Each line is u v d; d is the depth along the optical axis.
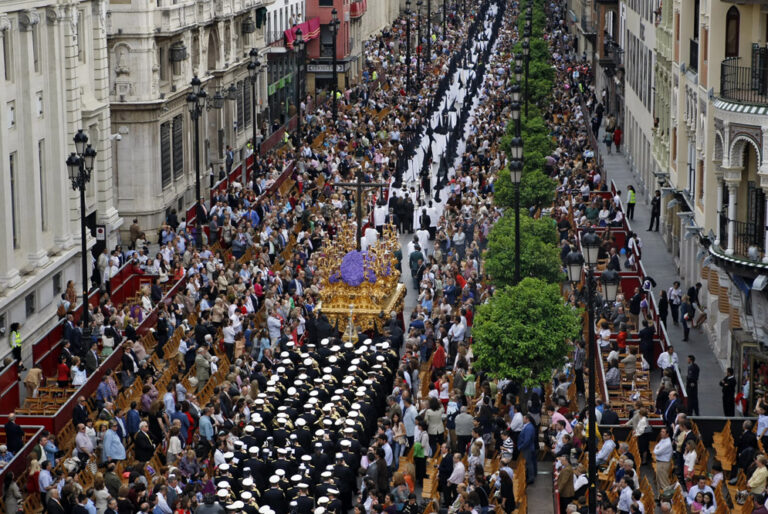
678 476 85.19
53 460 85.38
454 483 82.44
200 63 184.50
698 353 117.06
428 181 173.00
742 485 81.69
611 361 102.44
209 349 105.88
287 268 128.62
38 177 124.69
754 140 101.81
